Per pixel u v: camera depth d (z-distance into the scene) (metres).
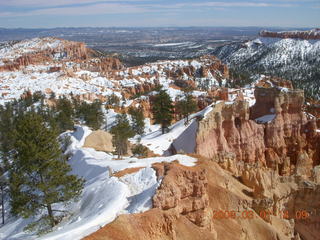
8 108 118.81
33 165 36.84
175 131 99.69
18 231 43.88
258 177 45.97
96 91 187.50
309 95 176.75
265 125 74.12
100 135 83.44
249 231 38.72
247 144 68.44
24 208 37.75
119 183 37.28
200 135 59.19
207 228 34.22
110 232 26.88
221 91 146.38
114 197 34.38
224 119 66.56
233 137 66.56
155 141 91.88
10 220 50.38
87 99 169.62
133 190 35.84
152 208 30.97
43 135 38.31
